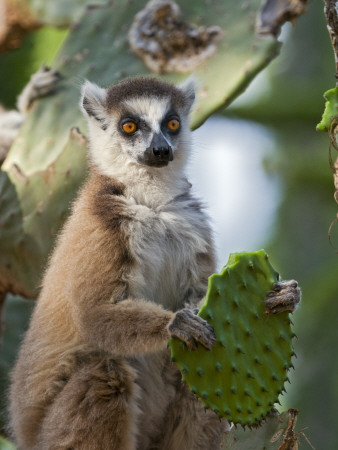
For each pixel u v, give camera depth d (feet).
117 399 31.83
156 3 39.68
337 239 60.03
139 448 34.17
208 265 35.63
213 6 39.06
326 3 26.40
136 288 33.32
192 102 38.11
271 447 26.55
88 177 36.70
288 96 63.10
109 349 31.73
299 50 64.23
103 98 37.99
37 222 37.27
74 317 32.99
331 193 61.72
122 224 34.01
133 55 39.78
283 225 61.67
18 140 38.93
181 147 37.65
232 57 37.60
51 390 33.60
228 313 26.45
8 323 43.60
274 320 27.09
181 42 38.91
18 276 38.27
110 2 40.81
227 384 26.12
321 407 53.67
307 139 63.31
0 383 41.88
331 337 54.90
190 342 26.04
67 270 33.60
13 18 44.42
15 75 50.65
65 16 42.88
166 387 34.40
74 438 31.83
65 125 38.52
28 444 34.65
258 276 27.20
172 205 35.88
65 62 39.96
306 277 59.06
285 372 26.89
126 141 36.65
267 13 38.04
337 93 26.58
